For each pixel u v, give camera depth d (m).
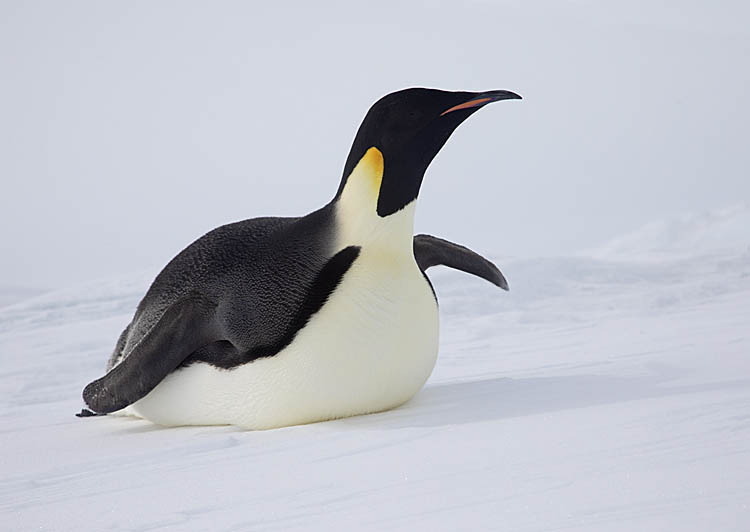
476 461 8.89
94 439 13.08
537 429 10.02
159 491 9.22
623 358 15.49
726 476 7.34
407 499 7.84
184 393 13.15
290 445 10.88
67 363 24.41
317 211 12.97
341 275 12.12
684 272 34.12
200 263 13.18
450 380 15.28
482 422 10.91
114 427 14.09
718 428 8.98
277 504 8.20
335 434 11.27
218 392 12.77
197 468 10.14
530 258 36.75
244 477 9.41
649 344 17.11
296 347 12.05
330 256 12.27
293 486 8.79
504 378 14.38
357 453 10.02
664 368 13.70
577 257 37.62
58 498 9.45
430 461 9.16
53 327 31.14
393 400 12.54
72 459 11.56
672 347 16.20
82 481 10.18
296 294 12.19
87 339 28.30
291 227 12.88
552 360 16.56
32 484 10.31
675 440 8.70
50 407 17.81
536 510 7.08
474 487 7.95
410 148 12.30
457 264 15.75
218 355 12.77
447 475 8.48
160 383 13.31
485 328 24.66
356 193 12.38
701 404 10.19
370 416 12.30
